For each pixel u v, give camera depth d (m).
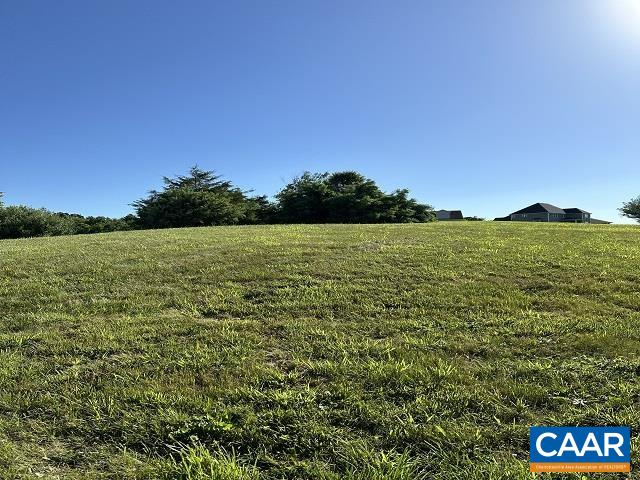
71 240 13.20
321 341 4.59
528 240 11.85
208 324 5.16
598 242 11.66
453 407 3.33
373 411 3.27
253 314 5.52
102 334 4.89
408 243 10.64
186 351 4.40
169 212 34.88
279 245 10.20
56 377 3.93
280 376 3.83
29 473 2.74
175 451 2.94
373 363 3.99
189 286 6.75
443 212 81.75
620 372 3.82
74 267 8.09
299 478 2.71
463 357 4.19
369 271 7.43
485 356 4.21
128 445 3.03
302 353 4.32
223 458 2.82
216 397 3.53
